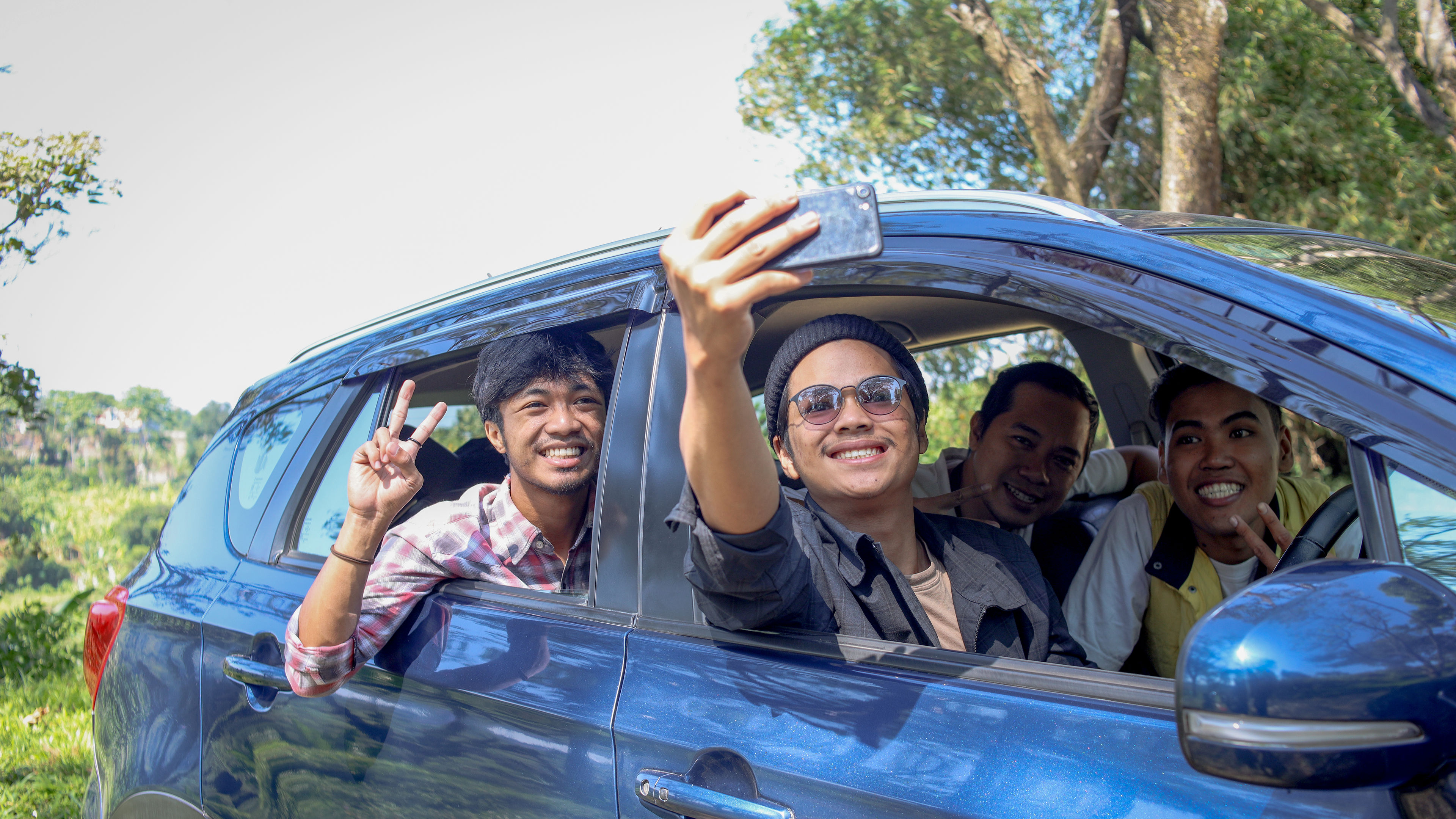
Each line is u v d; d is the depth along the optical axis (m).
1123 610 1.87
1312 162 7.76
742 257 0.98
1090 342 2.62
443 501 2.44
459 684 1.59
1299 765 0.77
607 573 1.55
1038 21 9.18
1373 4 7.66
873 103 9.06
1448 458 0.97
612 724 1.39
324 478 2.09
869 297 1.64
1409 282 1.39
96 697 2.34
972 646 1.57
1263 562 1.68
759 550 1.24
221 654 1.96
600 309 1.71
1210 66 6.62
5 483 18.47
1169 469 1.77
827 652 1.31
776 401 1.59
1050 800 1.05
